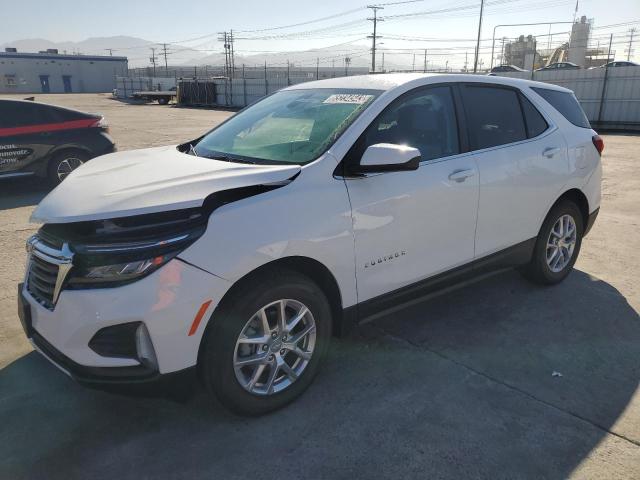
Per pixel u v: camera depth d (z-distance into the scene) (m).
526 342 3.59
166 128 19.92
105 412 2.86
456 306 4.16
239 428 2.72
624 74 22.84
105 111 33.53
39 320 2.58
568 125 4.41
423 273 3.34
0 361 3.35
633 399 2.95
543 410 2.85
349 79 3.68
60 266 2.41
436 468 2.44
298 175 2.76
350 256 2.90
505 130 3.88
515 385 3.08
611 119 23.58
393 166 2.75
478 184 3.53
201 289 2.38
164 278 2.32
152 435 2.67
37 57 78.19
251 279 2.58
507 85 4.03
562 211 4.33
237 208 2.51
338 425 2.73
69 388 3.07
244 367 2.74
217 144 3.52
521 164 3.85
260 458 2.51
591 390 3.04
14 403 2.92
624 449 2.55
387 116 3.16
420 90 3.38
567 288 4.52
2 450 2.56
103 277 2.32
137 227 2.39
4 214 7.16
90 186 2.71
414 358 3.38
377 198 2.98
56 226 2.59
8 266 5.06
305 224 2.68
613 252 5.47
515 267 4.16
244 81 40.81
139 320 2.31
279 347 2.77
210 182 2.59
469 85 3.72
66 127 8.64
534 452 2.53
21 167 8.31
